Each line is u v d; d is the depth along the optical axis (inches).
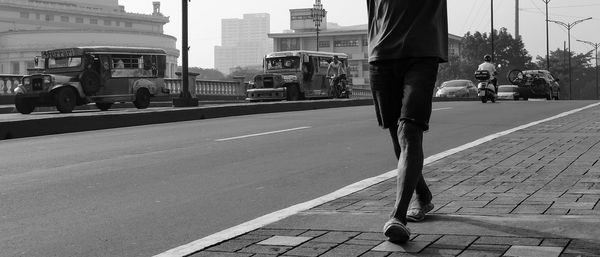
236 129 548.4
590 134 421.1
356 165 339.6
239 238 181.8
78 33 4168.3
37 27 4906.5
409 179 160.7
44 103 808.3
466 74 4001.0
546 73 1412.4
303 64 1224.8
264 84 1196.5
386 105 178.5
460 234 171.6
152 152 399.9
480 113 708.0
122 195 266.8
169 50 4788.4
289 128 550.9
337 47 4953.3
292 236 180.7
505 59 4035.4
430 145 417.4
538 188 234.1
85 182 297.1
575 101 1071.6
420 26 168.2
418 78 166.2
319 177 305.0
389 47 170.7
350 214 206.1
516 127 518.3
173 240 195.0
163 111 683.4
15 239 198.5
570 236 164.4
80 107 981.2
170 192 272.5
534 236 166.1
